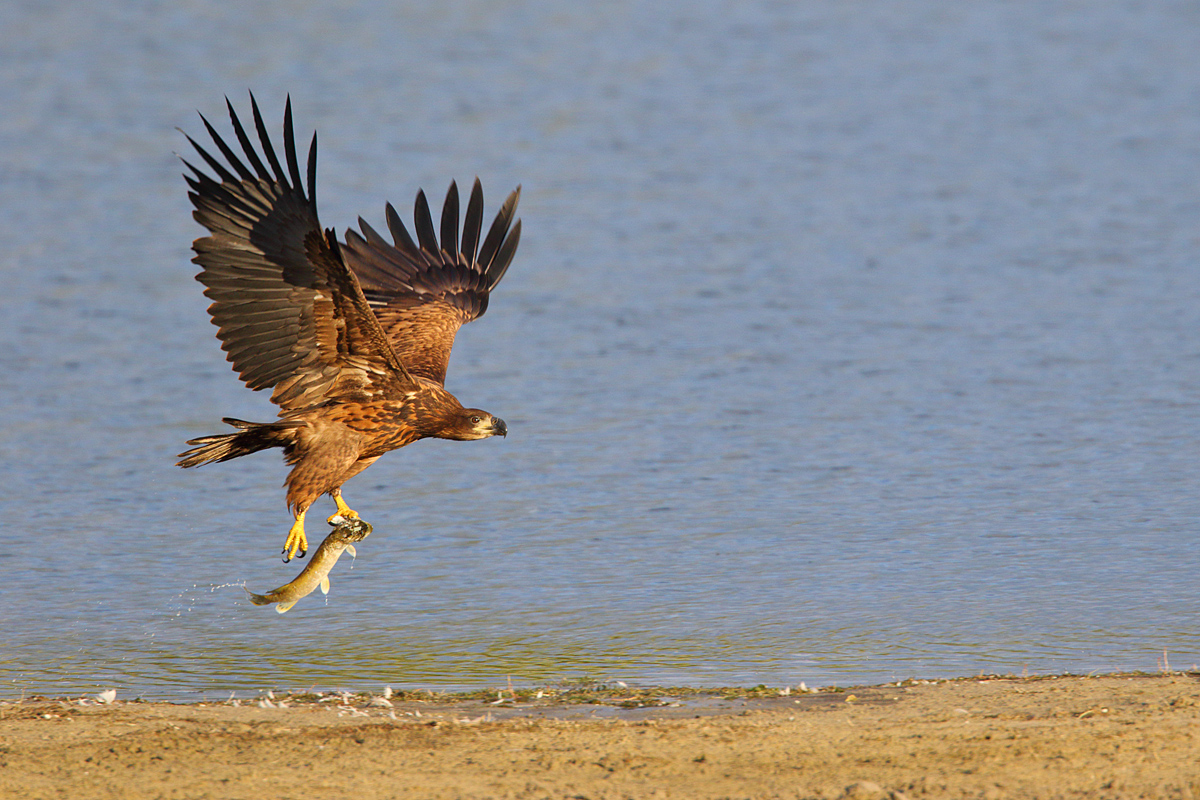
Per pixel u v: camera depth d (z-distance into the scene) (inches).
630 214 1376.7
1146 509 661.9
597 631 532.7
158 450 780.0
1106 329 992.9
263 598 391.5
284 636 532.1
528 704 446.0
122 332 1009.5
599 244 1272.1
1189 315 1020.5
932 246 1250.0
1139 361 915.4
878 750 372.8
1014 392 861.8
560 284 1149.1
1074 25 2399.1
